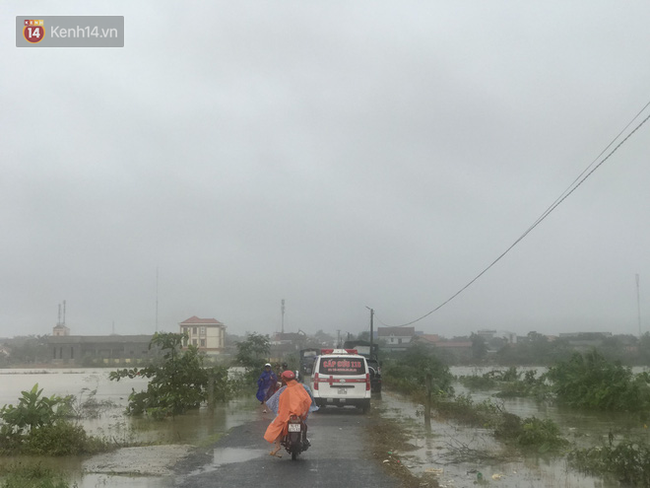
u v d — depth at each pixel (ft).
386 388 118.93
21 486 30.76
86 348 316.40
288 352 343.46
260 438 48.24
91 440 43.21
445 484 32.04
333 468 35.81
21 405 46.14
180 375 68.18
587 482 32.65
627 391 71.56
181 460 38.37
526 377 110.83
